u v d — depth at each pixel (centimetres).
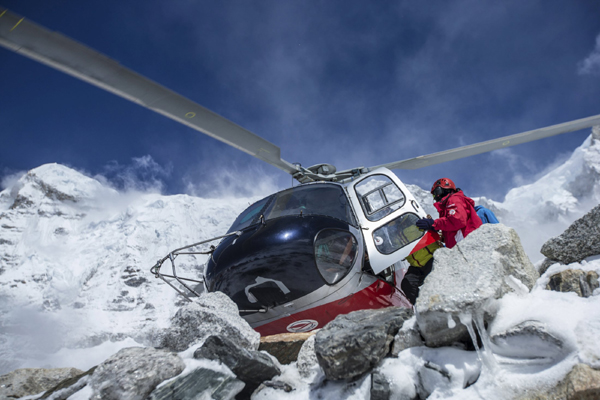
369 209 559
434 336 241
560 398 189
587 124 559
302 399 252
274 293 461
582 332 208
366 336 242
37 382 338
